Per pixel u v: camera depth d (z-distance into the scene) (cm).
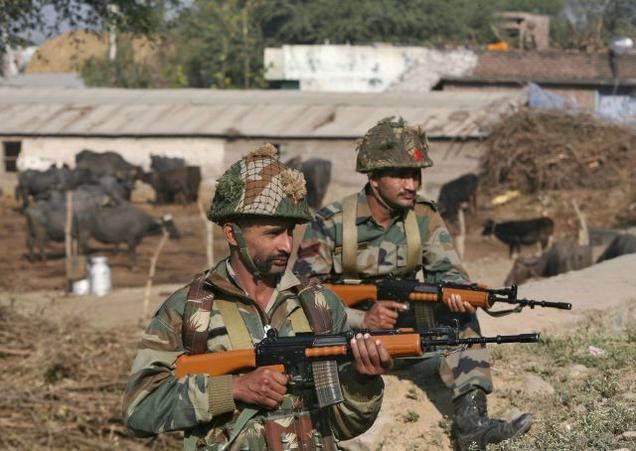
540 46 5322
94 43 6181
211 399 344
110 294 2031
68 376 1249
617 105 3938
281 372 346
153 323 360
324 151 3344
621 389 593
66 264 2136
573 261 1742
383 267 563
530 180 2873
